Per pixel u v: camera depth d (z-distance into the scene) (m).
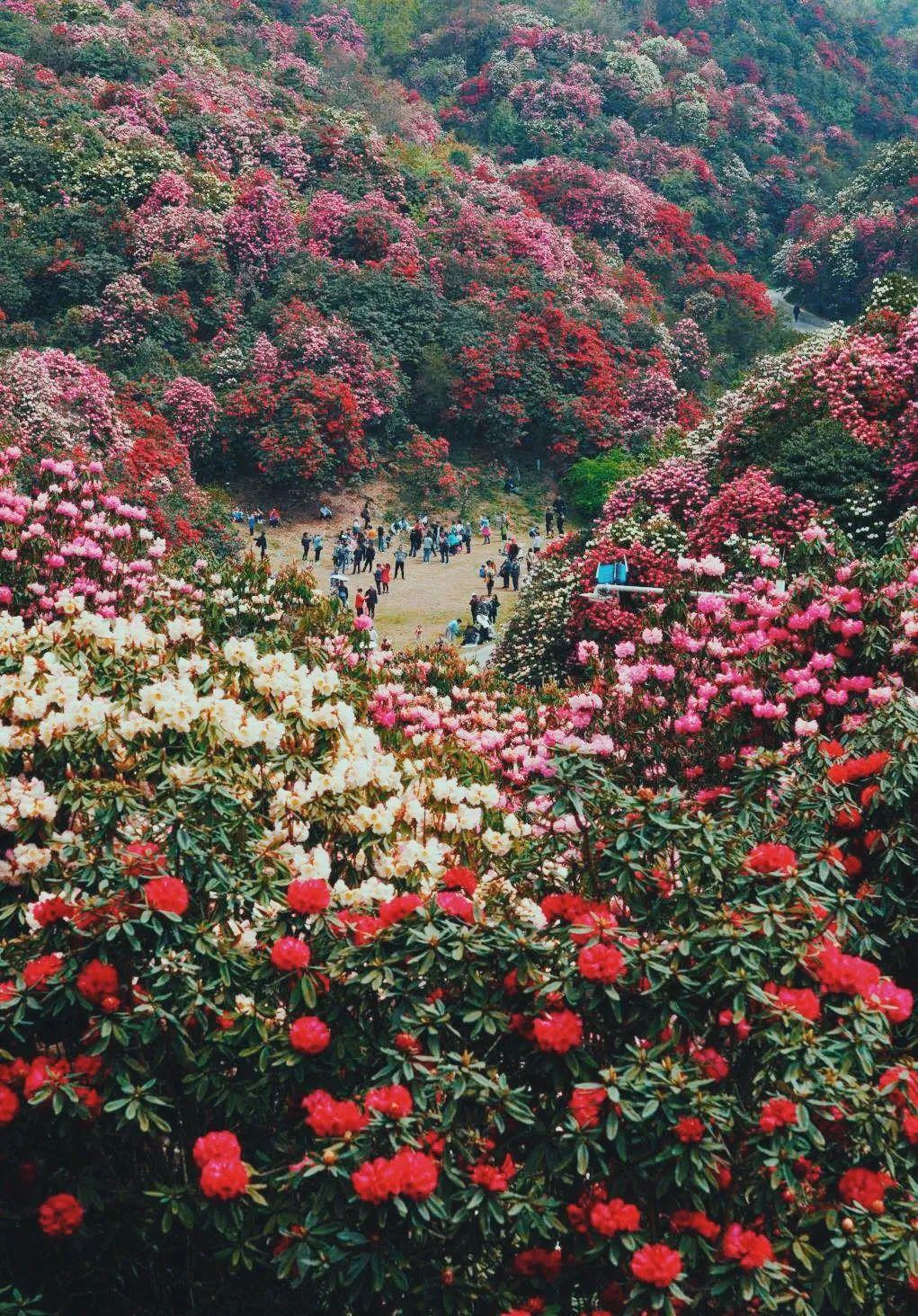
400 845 6.32
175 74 73.75
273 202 62.88
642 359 66.69
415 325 60.97
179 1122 5.17
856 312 86.62
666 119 101.69
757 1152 4.64
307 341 56.03
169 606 12.77
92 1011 4.85
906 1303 4.75
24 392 43.50
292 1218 4.62
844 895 5.49
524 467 60.62
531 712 14.22
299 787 6.40
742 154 104.06
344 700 9.69
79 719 6.13
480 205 74.62
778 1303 4.47
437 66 107.12
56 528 13.29
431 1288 4.58
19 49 73.50
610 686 12.55
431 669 14.81
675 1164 4.55
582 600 25.88
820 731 10.46
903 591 10.53
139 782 5.78
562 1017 4.72
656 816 5.28
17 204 59.91
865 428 27.31
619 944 4.91
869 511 25.52
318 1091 4.78
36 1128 4.98
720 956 4.80
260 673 7.11
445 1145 4.63
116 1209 5.00
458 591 42.19
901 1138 4.98
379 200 67.81
